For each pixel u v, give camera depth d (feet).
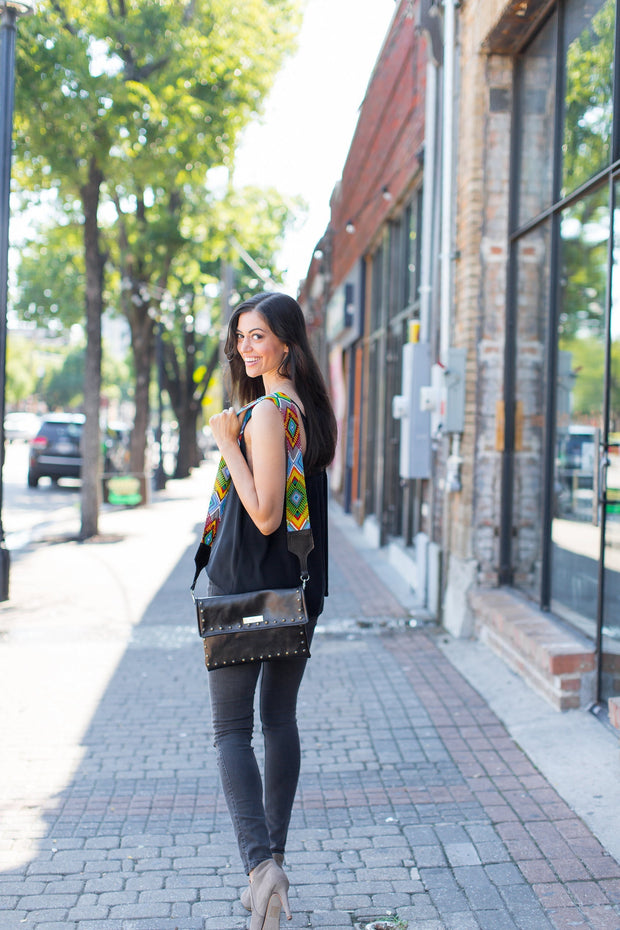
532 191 19.84
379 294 40.52
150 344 58.59
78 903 9.62
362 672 18.66
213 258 62.39
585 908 9.43
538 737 14.56
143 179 37.14
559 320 18.52
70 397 286.87
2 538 26.27
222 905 9.57
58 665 19.40
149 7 32.94
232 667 8.46
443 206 22.58
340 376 56.03
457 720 15.60
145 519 50.21
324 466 9.08
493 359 21.13
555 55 18.15
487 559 21.21
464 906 9.52
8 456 122.42
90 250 38.91
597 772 13.00
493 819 11.66
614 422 14.92
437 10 22.99
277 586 8.38
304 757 13.98
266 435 8.19
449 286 22.18
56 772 13.37
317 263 67.72
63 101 31.24
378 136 37.11
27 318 85.20
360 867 10.43
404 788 12.75
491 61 20.79
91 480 41.09
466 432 21.24
